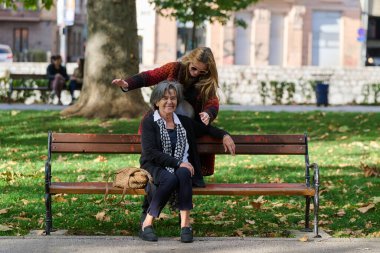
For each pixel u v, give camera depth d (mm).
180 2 42531
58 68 41438
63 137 12883
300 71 56281
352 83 53312
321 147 25062
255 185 12664
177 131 12289
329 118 32125
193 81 12617
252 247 11555
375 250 11430
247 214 14281
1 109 34250
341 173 19656
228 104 45438
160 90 12141
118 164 20609
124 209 14477
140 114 29922
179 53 73000
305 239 12000
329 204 15352
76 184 12453
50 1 32500
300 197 15898
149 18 72625
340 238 12203
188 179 11922
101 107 29922
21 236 12047
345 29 75875
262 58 73125
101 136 12953
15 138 25562
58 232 12531
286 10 73938
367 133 28484
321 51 75625
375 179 18578
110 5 30219
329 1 75062
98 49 30219
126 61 30312
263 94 46625
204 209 14672
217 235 12578
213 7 45719
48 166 12305
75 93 45062
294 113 34031
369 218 14047
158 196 11922
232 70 55281
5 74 49344
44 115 30438
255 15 72625
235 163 21328
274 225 13367
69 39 89250
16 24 93500
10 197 15406
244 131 28562
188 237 11805
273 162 21609
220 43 72500
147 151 12117
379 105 47344
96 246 11484
